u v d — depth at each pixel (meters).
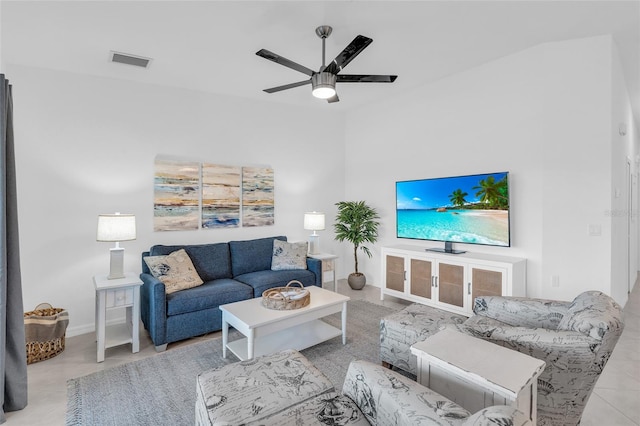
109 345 2.77
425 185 4.24
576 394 1.61
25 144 3.16
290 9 2.51
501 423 0.95
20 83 3.16
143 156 3.77
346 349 2.91
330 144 5.41
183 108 4.06
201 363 2.68
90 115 3.48
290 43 3.03
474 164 3.85
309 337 2.90
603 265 3.10
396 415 1.19
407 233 4.48
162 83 3.88
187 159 4.08
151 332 2.94
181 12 2.51
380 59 3.48
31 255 3.19
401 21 2.72
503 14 2.66
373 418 1.30
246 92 4.30
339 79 2.88
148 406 2.11
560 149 3.25
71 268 3.37
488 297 2.37
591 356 1.51
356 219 4.90
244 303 2.87
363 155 5.26
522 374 1.35
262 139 4.70
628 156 4.23
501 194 3.52
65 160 3.35
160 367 2.62
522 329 1.73
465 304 3.54
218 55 3.22
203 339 3.17
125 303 2.85
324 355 2.80
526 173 3.45
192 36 2.86
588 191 3.15
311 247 4.67
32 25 2.61
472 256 3.60
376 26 2.79
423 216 4.28
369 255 5.15
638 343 2.95
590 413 2.01
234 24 2.70
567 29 2.95
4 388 2.02
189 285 3.29
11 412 2.04
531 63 3.37
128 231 3.03
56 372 2.53
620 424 1.91
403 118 4.63
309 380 1.56
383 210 4.97
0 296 1.94
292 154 5.00
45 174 3.25
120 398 2.20
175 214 3.95
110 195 3.58
